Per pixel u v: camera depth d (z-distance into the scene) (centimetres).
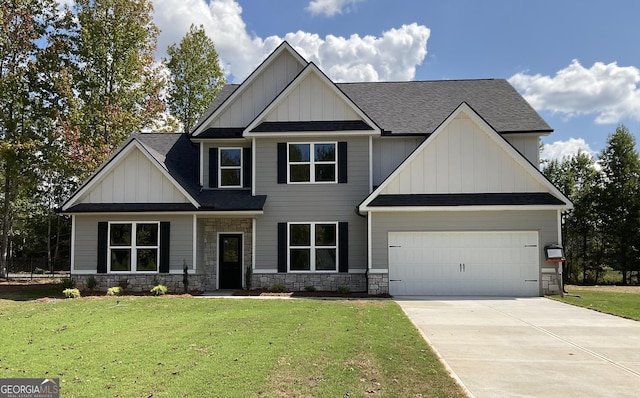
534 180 1683
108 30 2600
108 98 2553
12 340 900
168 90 3484
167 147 2102
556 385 634
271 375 648
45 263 4147
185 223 1770
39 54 2516
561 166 3466
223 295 1664
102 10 2581
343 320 1097
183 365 697
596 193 3016
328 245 1822
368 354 770
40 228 4325
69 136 2420
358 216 1819
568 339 926
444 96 2112
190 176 1956
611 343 892
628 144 2980
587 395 596
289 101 1859
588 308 1350
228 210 1742
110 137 2597
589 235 3159
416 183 1705
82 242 1777
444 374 674
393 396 578
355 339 880
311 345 825
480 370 702
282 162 1848
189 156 2064
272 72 1980
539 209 1645
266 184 1850
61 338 913
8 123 2509
